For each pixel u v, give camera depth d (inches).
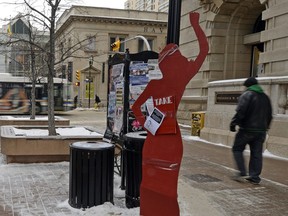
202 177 272.2
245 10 657.6
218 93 473.1
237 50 687.1
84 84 1700.3
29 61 761.0
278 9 490.6
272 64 501.7
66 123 534.6
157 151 146.7
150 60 239.3
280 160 348.5
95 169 187.2
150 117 146.9
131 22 1745.8
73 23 1627.7
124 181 219.6
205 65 692.1
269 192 234.4
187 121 735.1
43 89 1043.3
